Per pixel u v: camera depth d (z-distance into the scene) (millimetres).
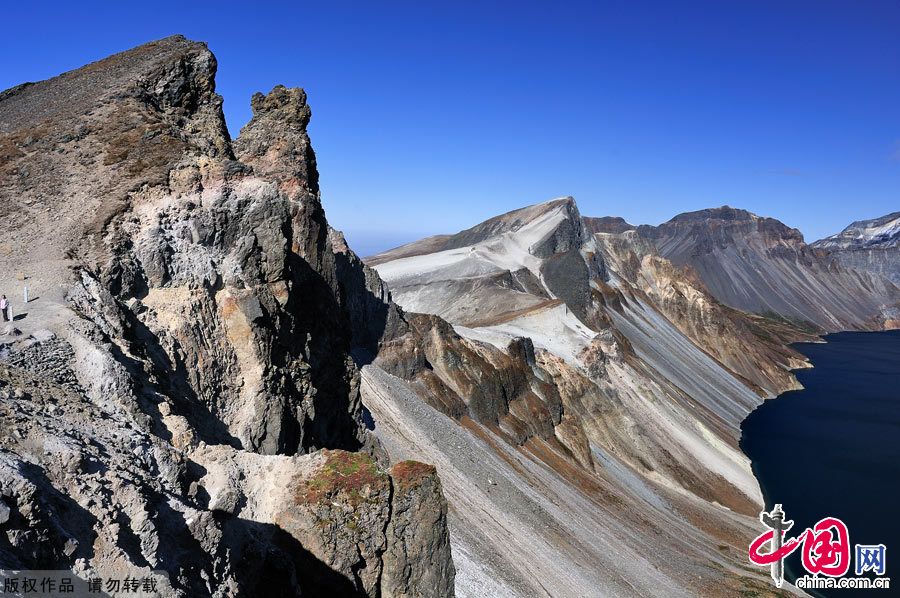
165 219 36312
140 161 39125
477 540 49875
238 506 27766
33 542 15453
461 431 69875
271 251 40938
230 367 35969
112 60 51625
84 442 20641
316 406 45594
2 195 36719
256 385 36312
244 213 39906
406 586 33375
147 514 19641
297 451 39906
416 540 34031
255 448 35531
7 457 17062
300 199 53844
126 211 36000
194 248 36594
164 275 34875
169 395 30203
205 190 39031
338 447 49719
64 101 45688
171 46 50656
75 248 33000
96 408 23844
